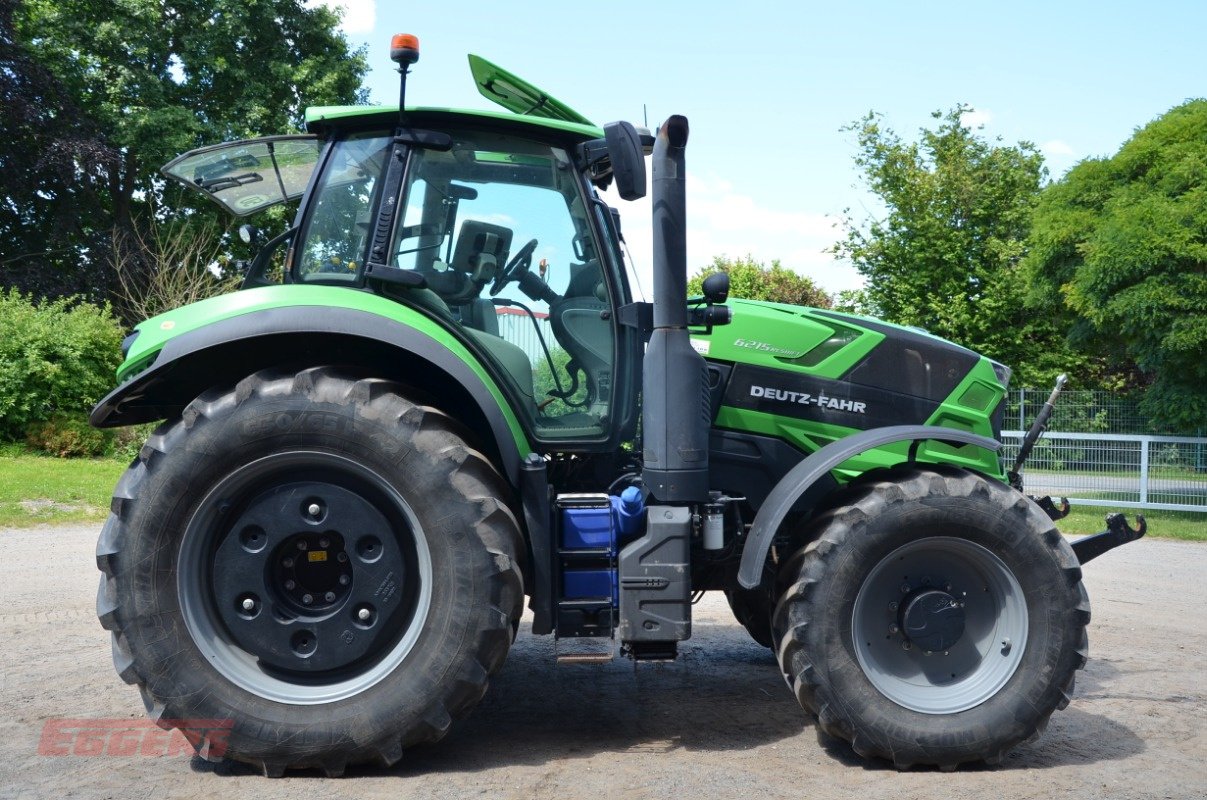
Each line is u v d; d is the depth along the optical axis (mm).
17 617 5562
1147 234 13211
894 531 3410
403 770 3256
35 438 15055
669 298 3500
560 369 3682
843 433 3982
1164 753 3580
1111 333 14109
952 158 22094
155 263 20875
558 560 3443
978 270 21844
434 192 3623
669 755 3477
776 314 4078
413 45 3504
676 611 3393
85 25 23391
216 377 3654
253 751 3127
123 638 3166
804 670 3375
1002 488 3516
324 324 3287
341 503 3266
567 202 3699
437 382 3635
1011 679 3398
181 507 3188
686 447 3477
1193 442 11836
